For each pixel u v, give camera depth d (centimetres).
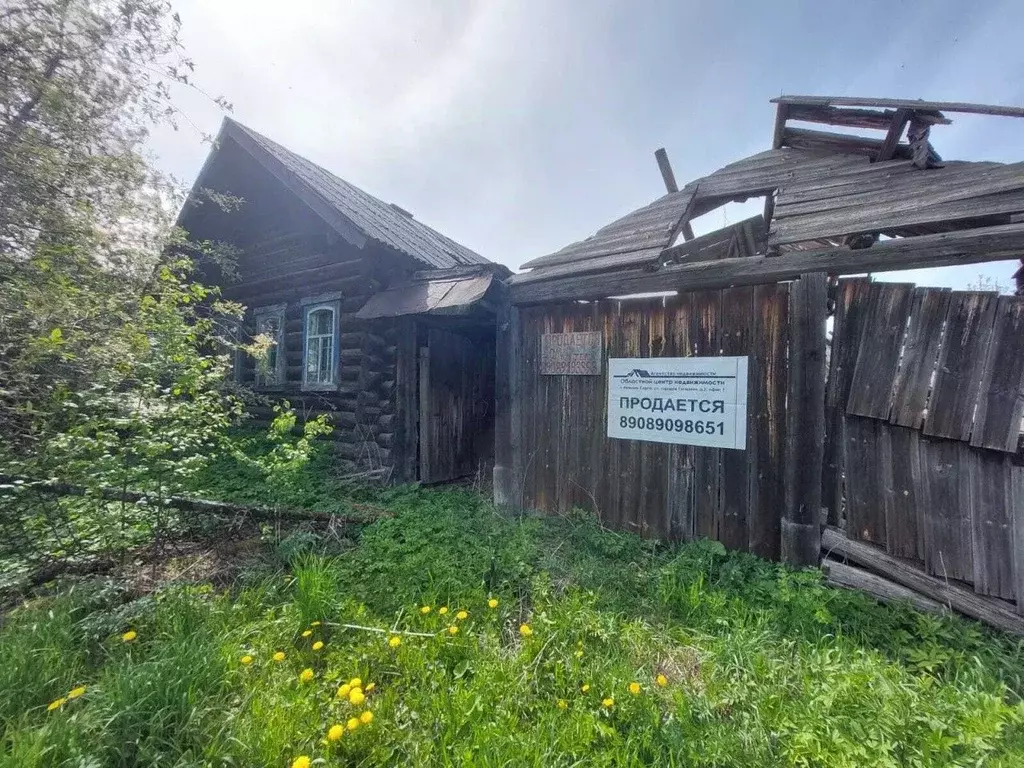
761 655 232
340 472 623
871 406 300
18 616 250
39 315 324
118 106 411
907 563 294
